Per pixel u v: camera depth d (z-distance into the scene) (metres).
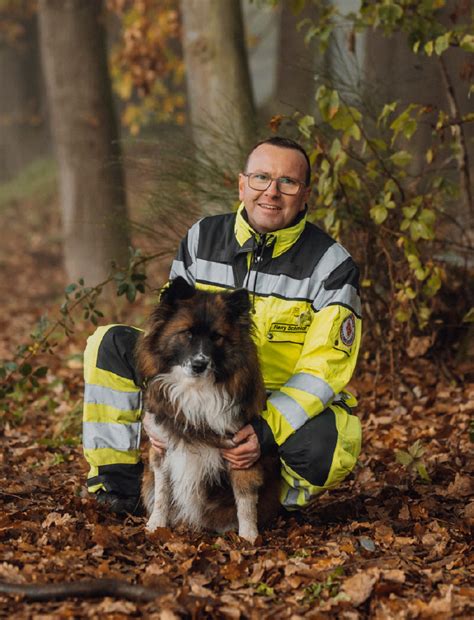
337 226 5.75
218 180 6.25
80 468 5.37
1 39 23.30
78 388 7.37
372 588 3.46
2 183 23.81
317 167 5.95
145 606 3.28
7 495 4.62
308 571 3.64
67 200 10.97
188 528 4.24
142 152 6.71
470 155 7.43
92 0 10.73
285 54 13.60
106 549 3.84
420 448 4.79
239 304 3.96
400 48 8.56
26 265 15.46
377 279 6.46
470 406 5.93
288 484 4.25
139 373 4.12
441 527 4.21
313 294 4.18
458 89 7.98
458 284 6.62
